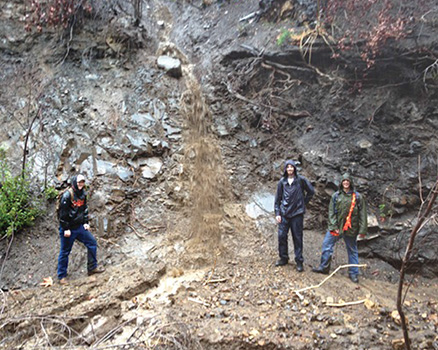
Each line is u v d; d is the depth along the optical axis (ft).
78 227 17.19
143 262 19.24
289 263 19.43
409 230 20.63
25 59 28.32
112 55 30.35
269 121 28.12
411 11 26.53
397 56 25.71
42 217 20.49
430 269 19.40
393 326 14.26
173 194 23.18
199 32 36.68
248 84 30.22
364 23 27.43
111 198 21.90
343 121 26.55
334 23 28.14
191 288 16.65
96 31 31.01
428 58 25.13
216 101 29.89
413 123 25.36
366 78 27.27
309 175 24.54
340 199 17.94
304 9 30.73
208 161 26.02
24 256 18.70
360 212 17.70
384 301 16.22
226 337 13.29
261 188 25.13
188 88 30.04
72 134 24.35
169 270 18.70
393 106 26.32
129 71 29.91
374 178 23.13
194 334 13.33
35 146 23.31
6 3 30.81
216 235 21.75
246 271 18.40
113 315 14.52
